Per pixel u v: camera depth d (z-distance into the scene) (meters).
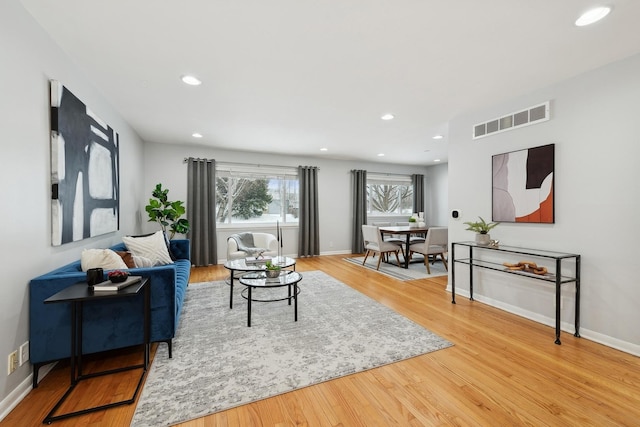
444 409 1.57
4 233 1.49
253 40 1.99
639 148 2.14
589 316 2.42
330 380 1.83
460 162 3.60
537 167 2.77
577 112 2.49
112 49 2.09
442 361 2.07
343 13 1.70
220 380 1.82
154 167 5.11
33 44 1.73
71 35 1.92
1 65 1.46
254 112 3.48
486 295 3.33
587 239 2.43
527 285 2.89
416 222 6.24
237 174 5.85
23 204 1.64
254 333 2.51
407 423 1.47
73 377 1.72
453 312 3.05
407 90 2.83
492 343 2.34
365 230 5.55
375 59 2.24
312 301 3.39
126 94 2.91
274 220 6.26
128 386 1.76
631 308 2.19
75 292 1.62
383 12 1.69
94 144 2.56
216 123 3.93
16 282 1.58
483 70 2.42
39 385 1.75
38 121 1.78
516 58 2.22
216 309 3.10
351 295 3.63
